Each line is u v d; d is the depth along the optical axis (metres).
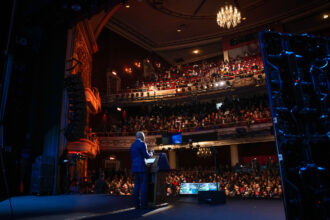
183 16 26.22
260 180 17.73
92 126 26.05
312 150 3.33
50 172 11.02
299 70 3.63
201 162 28.36
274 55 3.61
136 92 26.77
